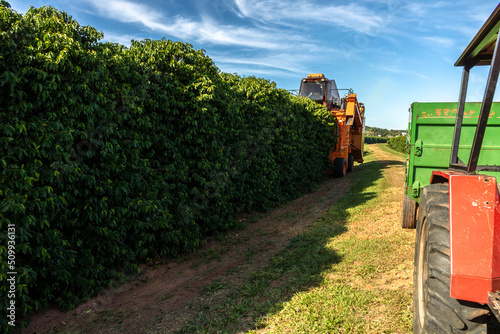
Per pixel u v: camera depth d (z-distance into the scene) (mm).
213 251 6383
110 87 4656
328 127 16062
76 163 4172
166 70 5883
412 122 5270
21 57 3510
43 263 4004
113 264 5258
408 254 5137
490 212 2074
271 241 6750
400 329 3131
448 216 2346
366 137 86000
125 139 5020
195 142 6359
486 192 2117
